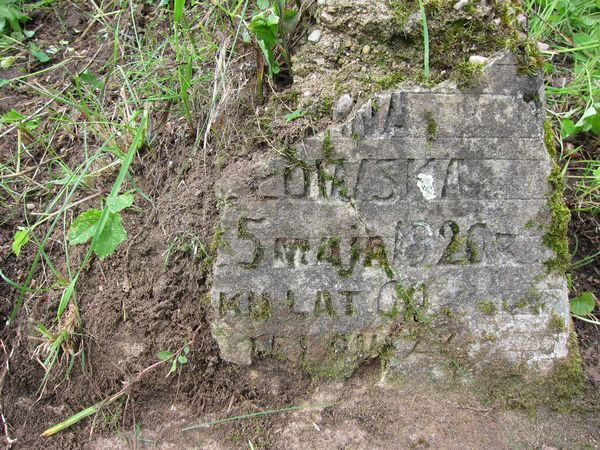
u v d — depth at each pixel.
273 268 0.60
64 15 0.91
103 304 0.65
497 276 0.61
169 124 0.72
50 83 0.84
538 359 0.63
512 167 0.59
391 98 0.58
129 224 0.68
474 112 0.58
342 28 0.60
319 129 0.59
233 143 0.61
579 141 0.79
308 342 0.62
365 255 0.60
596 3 0.89
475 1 0.58
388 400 0.63
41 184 0.75
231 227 0.60
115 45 0.76
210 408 0.64
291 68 0.63
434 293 0.61
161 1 0.81
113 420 0.64
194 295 0.64
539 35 0.84
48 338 0.65
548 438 0.61
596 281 0.72
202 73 0.71
